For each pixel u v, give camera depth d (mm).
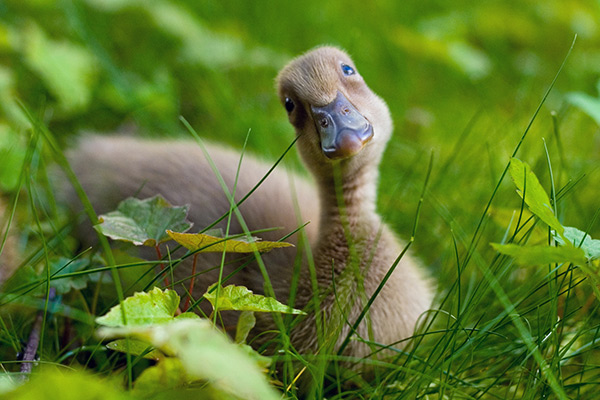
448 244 6312
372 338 4504
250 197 5797
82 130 7559
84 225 6191
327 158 4723
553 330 4172
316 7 11430
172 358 3408
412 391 4008
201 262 5281
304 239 4750
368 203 5488
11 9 9156
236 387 2953
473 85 10109
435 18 11719
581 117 8812
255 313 4922
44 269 4648
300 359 4070
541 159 6496
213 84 8984
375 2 12062
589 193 6965
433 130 8867
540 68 10945
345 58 5480
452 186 7055
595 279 3807
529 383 3979
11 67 8133
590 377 4492
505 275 5090
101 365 4391
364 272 4980
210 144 6992
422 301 5293
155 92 8438
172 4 10266
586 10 11812
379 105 5398
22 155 6305
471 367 4355
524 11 12086
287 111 5375
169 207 4348
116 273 3811
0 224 5512
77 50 8227
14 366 4273
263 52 9812
